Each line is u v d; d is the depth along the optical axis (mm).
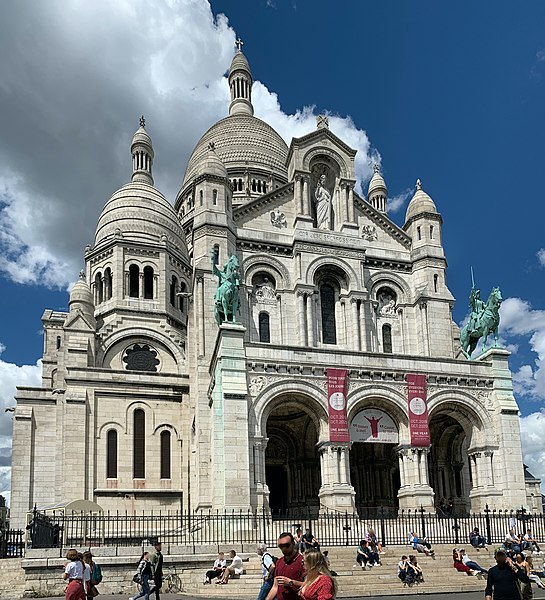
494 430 48562
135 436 56500
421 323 57812
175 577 33938
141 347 66625
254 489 42312
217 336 47219
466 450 52656
